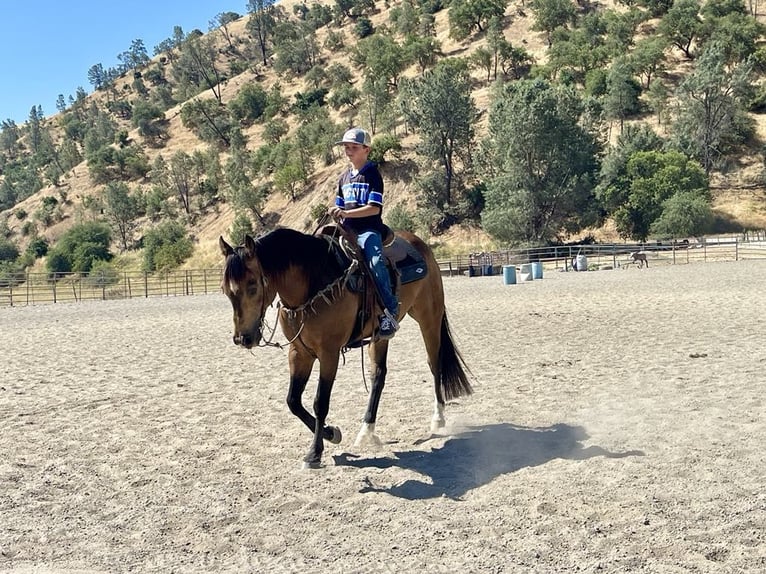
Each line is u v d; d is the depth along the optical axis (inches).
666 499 189.6
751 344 437.7
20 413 335.0
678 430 257.8
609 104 3260.3
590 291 931.3
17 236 4768.7
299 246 233.1
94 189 5009.8
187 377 425.7
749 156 2967.5
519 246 2273.6
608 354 433.4
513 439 262.5
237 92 6067.9
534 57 4308.6
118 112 7578.7
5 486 224.7
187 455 255.3
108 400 362.0
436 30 5315.0
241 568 161.0
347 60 5698.8
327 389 239.3
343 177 262.4
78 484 225.3
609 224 2652.6
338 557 164.9
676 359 401.7
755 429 252.5
